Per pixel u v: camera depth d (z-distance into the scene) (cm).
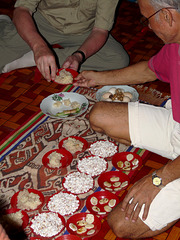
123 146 192
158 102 227
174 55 141
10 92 233
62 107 210
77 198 159
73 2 223
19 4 221
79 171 173
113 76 189
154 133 158
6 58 243
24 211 152
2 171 175
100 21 219
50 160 176
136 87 240
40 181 170
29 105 222
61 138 195
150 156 188
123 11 349
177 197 133
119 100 209
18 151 186
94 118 168
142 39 303
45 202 160
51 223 146
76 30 233
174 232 152
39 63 201
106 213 152
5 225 144
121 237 146
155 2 118
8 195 163
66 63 208
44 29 238
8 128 203
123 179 168
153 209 136
